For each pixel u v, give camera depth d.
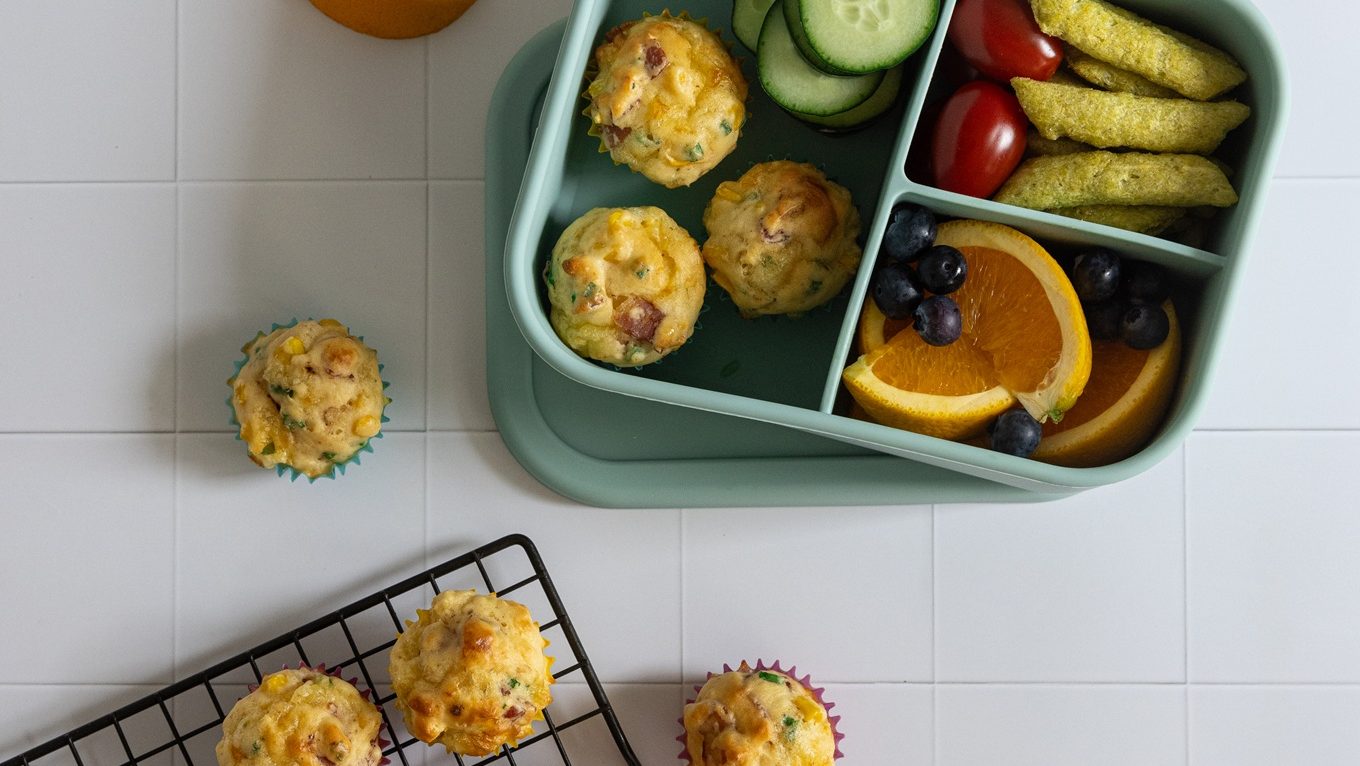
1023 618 0.58
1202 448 0.58
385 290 0.58
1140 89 0.53
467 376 0.58
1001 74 0.53
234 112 0.58
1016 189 0.53
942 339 0.52
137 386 0.58
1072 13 0.52
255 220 0.58
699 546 0.58
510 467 0.58
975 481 0.57
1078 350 0.52
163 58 0.58
